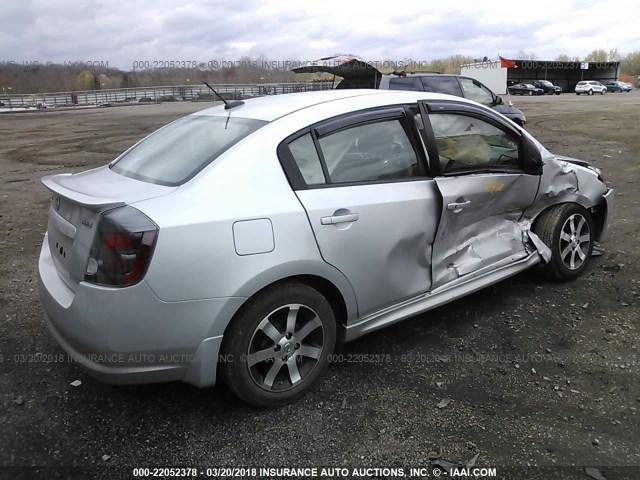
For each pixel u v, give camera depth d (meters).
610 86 62.53
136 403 2.97
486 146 3.76
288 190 2.83
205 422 2.81
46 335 3.74
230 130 3.09
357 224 3.00
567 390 3.04
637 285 4.38
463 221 3.59
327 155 3.04
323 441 2.66
